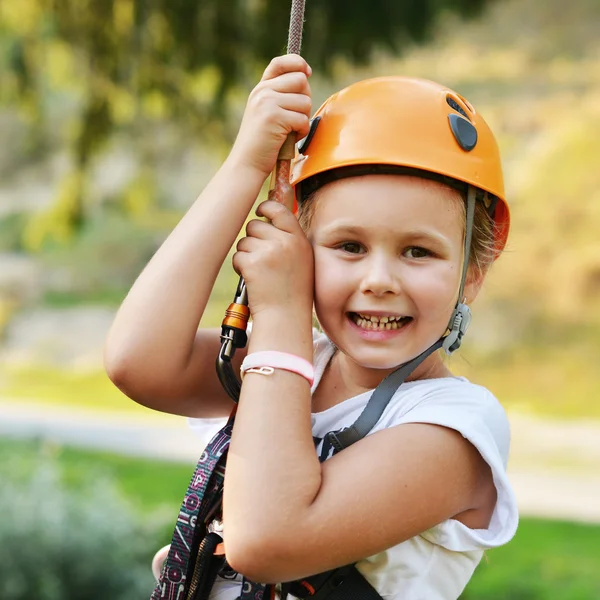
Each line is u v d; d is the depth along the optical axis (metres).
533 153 16.31
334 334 1.41
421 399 1.42
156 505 7.71
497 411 1.46
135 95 5.83
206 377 1.58
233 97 5.82
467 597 5.65
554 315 14.44
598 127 16.16
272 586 1.40
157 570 1.72
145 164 8.33
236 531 1.29
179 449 10.60
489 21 17.81
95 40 5.59
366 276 1.35
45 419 12.38
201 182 18.41
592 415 12.24
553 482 9.30
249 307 1.44
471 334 14.41
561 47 17.62
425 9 5.19
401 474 1.33
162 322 1.48
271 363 1.36
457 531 1.39
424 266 1.36
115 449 10.48
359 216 1.35
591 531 7.36
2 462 8.21
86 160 6.36
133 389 1.51
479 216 1.47
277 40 5.18
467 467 1.38
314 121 1.47
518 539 7.06
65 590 4.78
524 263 14.92
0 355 16.20
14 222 19.39
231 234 1.50
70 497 5.15
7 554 4.70
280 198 1.46
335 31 5.08
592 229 15.02
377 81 1.45
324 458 1.43
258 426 1.32
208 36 5.27
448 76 17.61
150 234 18.69
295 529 1.28
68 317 17.16
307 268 1.42
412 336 1.39
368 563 1.40
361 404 1.49
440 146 1.37
